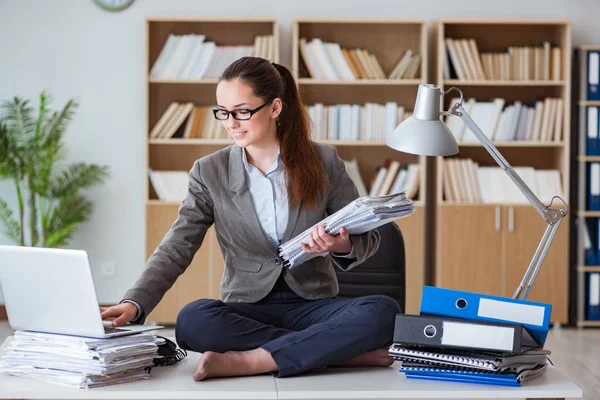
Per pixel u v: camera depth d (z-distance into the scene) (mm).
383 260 3701
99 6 6566
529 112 6488
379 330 2738
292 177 3004
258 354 2631
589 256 6496
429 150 2832
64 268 2461
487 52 6652
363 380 2582
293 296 3020
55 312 2535
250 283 3002
